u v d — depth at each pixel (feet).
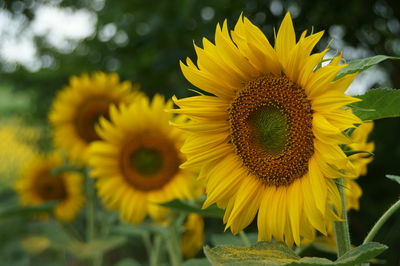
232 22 4.96
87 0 7.27
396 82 4.86
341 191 2.39
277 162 2.54
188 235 3.81
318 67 2.40
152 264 3.84
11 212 4.39
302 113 2.48
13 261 5.58
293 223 2.45
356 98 2.19
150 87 5.62
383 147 4.46
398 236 4.40
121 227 3.90
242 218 2.59
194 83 2.59
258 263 1.96
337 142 2.25
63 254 5.47
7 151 9.14
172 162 3.79
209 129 2.61
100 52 6.20
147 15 5.65
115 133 3.84
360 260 1.87
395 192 4.47
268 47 2.43
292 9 4.69
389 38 4.77
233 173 2.61
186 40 5.25
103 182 3.84
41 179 4.88
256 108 2.57
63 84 6.98
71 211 4.84
